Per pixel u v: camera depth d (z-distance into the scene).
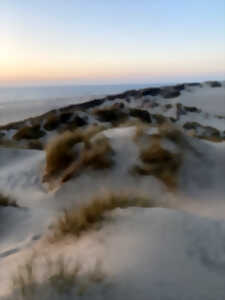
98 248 2.53
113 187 6.53
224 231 2.74
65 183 7.15
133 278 1.84
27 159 11.20
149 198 4.91
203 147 8.41
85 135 8.82
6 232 4.62
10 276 2.39
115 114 21.91
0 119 52.53
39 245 3.41
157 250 2.32
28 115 59.19
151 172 6.98
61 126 19.92
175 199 5.93
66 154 8.06
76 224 3.36
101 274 1.89
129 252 2.31
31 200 6.74
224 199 5.88
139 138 8.35
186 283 1.81
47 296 1.62
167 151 7.55
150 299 1.60
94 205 3.78
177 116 36.75
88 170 7.37
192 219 3.10
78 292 1.65
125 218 3.27
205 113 39.31
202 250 2.37
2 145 15.87
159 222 3.01
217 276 1.94
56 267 2.06
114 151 7.90
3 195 6.43
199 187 6.55
